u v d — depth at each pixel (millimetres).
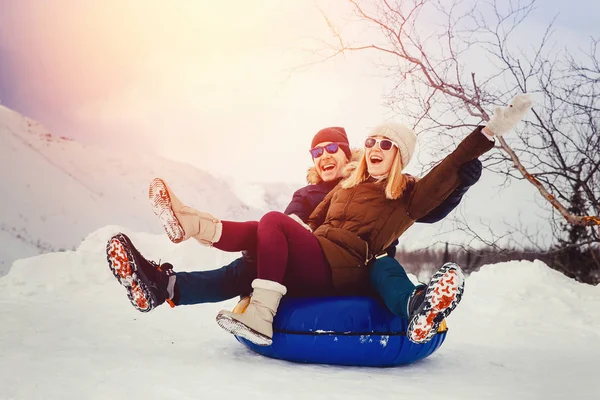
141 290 3232
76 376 2766
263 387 2699
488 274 6574
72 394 2463
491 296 6023
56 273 6562
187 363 3172
